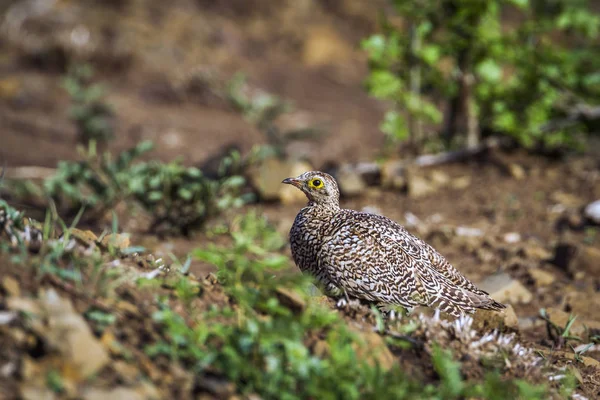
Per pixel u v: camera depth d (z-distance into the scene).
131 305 6.00
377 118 25.14
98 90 22.48
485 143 16.47
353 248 8.05
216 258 6.31
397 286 8.02
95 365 5.25
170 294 6.34
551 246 12.41
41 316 5.40
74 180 13.24
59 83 24.88
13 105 22.84
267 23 32.47
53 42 26.48
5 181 14.39
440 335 6.76
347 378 5.66
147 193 12.67
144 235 12.23
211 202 12.33
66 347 5.21
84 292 5.91
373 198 14.58
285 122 23.83
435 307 8.02
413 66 15.78
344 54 31.05
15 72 25.58
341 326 6.18
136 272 6.43
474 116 16.34
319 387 5.54
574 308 10.10
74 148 19.75
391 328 6.82
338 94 27.38
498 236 12.80
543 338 9.00
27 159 18.14
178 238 12.28
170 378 5.45
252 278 6.57
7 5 29.72
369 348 6.22
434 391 5.89
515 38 15.87
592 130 16.61
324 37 31.30
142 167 12.80
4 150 18.69
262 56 30.00
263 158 14.93
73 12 29.91
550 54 15.69
